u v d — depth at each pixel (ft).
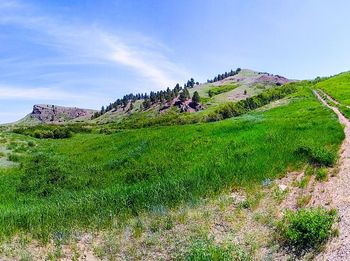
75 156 135.54
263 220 54.08
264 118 149.18
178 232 53.57
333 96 219.82
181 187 69.36
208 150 101.45
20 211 66.74
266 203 61.26
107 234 54.60
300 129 108.68
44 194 87.86
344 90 238.68
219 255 43.09
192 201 63.72
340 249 40.42
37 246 51.44
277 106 208.44
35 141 189.88
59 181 95.09
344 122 118.52
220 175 75.46
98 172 101.60
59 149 161.58
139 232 53.98
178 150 108.68
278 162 78.64
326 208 53.26
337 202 54.54
